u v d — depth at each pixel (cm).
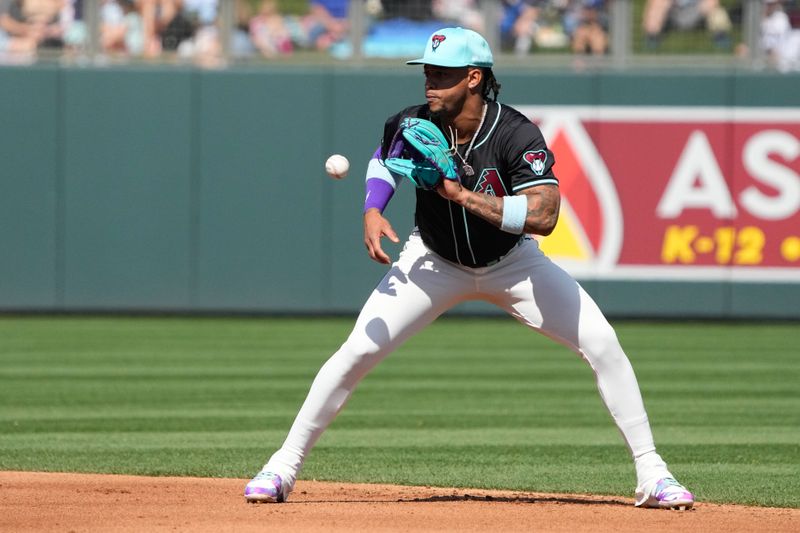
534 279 1609
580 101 4966
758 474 2156
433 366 3825
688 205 4941
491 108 1577
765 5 5088
